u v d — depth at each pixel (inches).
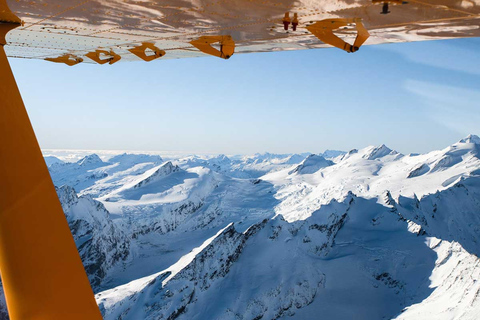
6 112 146.8
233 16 346.3
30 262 141.6
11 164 142.9
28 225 142.4
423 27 332.8
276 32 399.9
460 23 309.7
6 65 156.2
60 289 146.0
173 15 362.9
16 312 142.3
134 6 349.7
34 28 448.5
